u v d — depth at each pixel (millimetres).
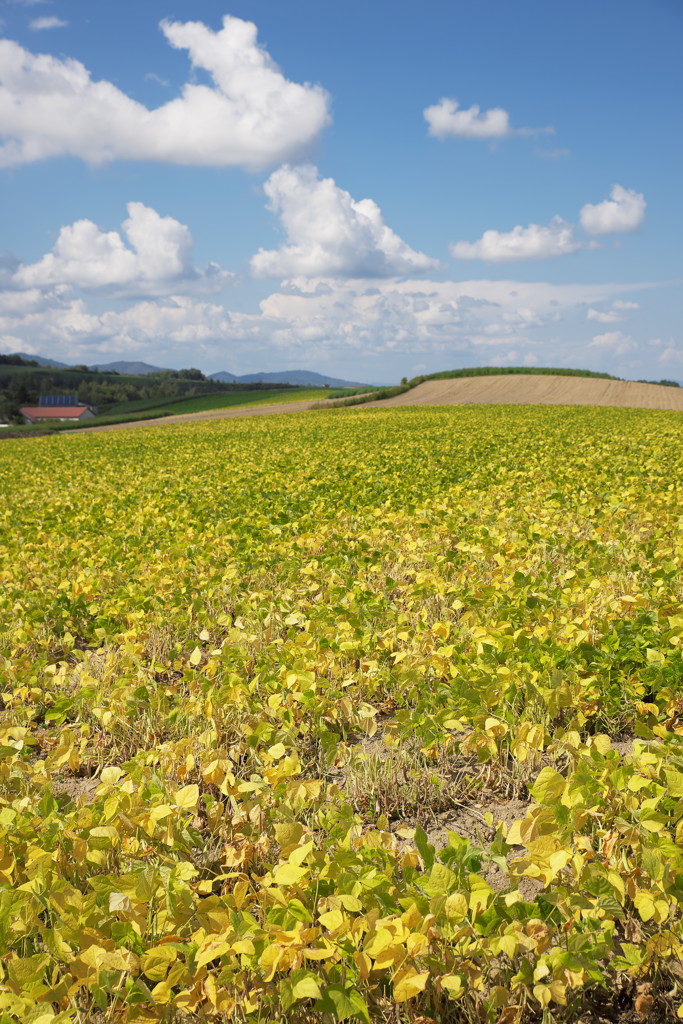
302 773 3971
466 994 2361
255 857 3084
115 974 2352
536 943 2332
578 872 2520
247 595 6586
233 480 15578
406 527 9125
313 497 12031
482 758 3744
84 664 5176
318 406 69375
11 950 2582
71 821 3100
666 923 2594
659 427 29594
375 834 2852
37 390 137125
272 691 4602
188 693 5000
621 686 4406
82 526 10555
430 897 2555
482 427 32000
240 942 2270
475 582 6266
